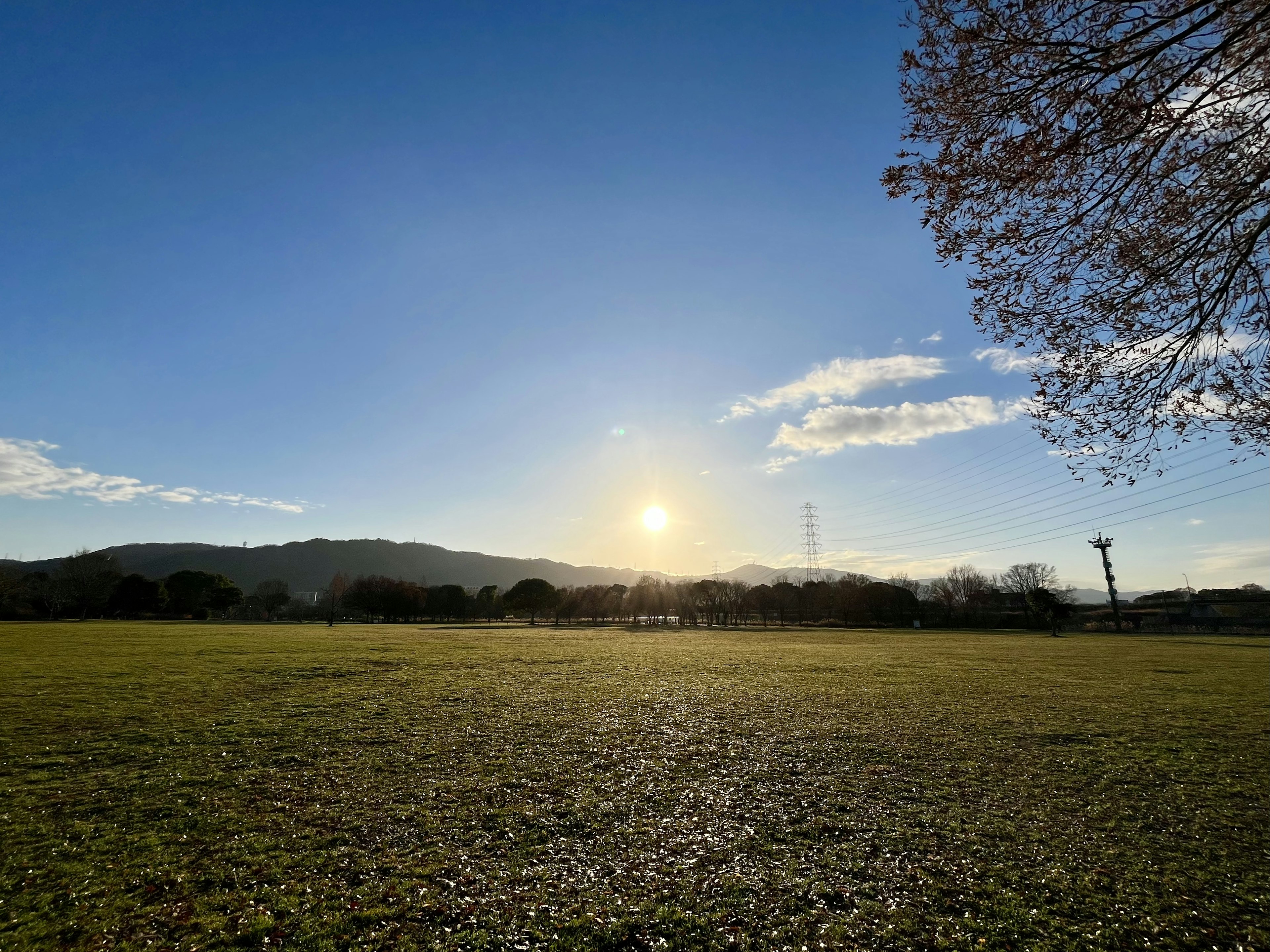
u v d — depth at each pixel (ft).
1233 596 277.44
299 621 387.75
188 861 26.50
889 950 20.42
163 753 42.96
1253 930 21.66
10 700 59.77
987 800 34.96
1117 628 257.55
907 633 248.11
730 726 53.62
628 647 151.43
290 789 35.88
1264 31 21.07
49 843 28.19
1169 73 22.53
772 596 371.97
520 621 420.77
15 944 20.25
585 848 28.25
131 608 337.93
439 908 22.77
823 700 67.21
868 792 36.35
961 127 24.95
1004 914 22.63
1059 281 26.78
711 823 31.27
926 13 24.39
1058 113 23.36
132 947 20.21
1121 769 41.04
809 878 25.43
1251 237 23.68
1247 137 23.29
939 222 27.55
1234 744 47.42
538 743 47.29
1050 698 68.80
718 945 20.54
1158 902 23.56
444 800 34.30
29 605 313.53
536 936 21.06
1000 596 339.57
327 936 20.92
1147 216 25.17
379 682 77.61
